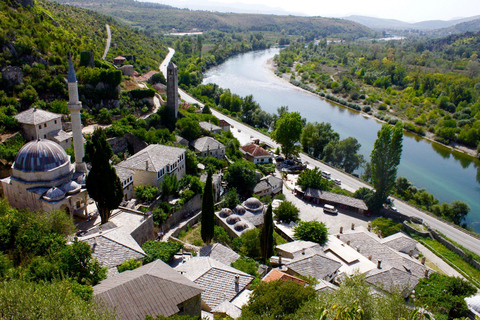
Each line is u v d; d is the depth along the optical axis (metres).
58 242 45.66
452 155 169.38
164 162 81.62
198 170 99.38
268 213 62.56
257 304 38.91
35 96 94.81
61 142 80.00
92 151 59.47
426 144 182.00
